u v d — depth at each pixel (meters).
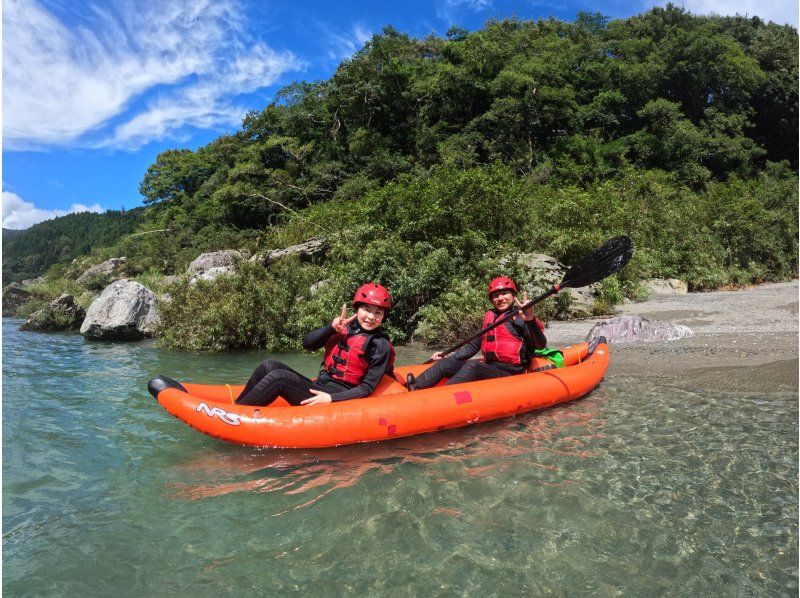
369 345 3.79
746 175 35.03
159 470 3.14
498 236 11.09
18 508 2.65
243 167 32.12
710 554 2.10
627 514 2.43
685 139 33.59
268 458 3.30
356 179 30.17
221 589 1.94
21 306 20.47
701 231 14.70
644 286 11.52
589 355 5.41
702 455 3.07
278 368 3.73
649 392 4.53
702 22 48.44
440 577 1.99
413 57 44.66
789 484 2.68
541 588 1.91
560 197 13.53
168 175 44.06
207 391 4.04
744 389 4.43
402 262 9.23
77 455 3.41
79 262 32.88
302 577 2.01
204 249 26.19
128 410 4.57
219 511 2.58
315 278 10.30
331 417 3.47
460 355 4.53
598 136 35.34
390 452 3.35
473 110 37.59
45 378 6.21
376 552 2.17
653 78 38.62
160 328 10.36
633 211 14.04
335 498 2.69
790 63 44.09
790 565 2.02
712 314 8.42
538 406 4.17
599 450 3.23
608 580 1.95
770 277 15.47
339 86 35.91
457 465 3.09
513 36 47.03
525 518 2.42
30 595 1.91
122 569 2.09
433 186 10.86
